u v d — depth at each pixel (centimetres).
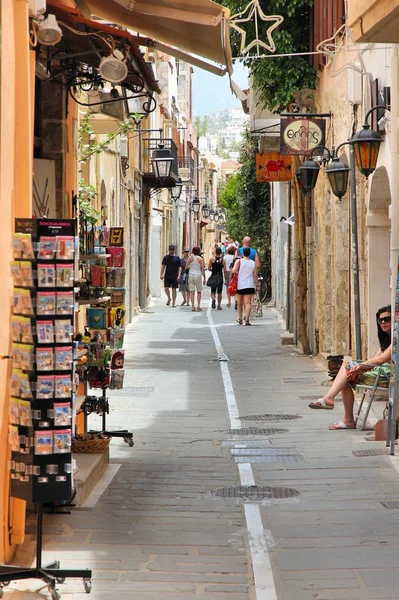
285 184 5725
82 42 1576
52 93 1798
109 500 1510
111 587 1116
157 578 1148
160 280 7644
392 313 1991
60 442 1090
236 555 1240
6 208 1145
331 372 2809
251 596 1088
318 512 1440
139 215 6097
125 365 3316
